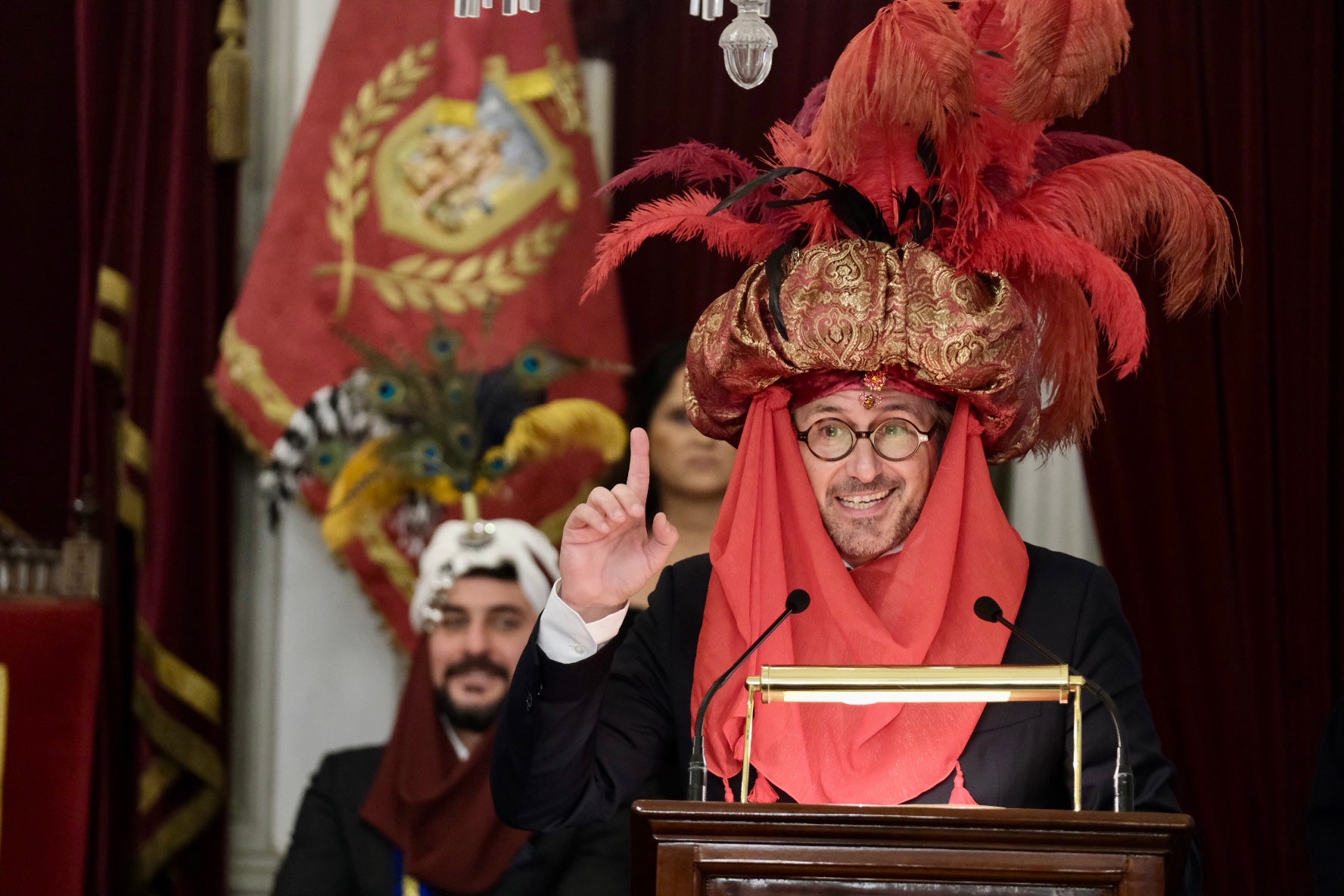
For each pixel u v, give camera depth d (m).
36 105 15.38
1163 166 6.21
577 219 14.26
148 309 14.69
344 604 14.55
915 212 6.36
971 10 6.42
